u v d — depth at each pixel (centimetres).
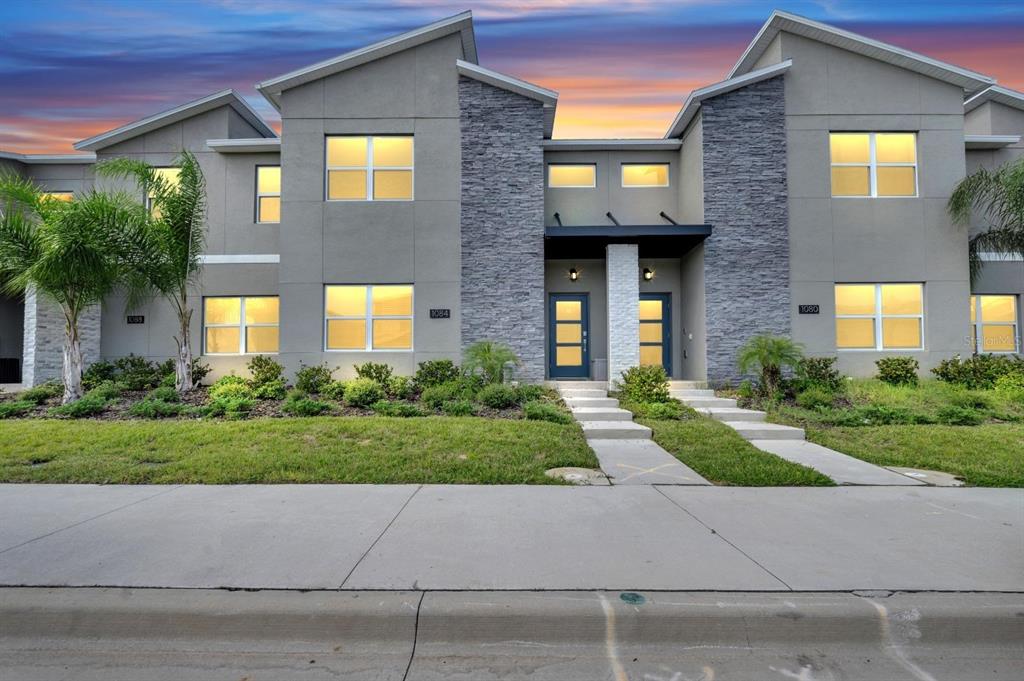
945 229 1354
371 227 1344
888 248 1351
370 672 312
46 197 1140
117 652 332
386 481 661
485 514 533
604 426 959
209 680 305
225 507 554
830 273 1345
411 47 1362
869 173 1376
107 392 1158
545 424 942
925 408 1068
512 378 1305
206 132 1512
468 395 1140
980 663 321
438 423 928
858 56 1372
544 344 1421
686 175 1477
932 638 340
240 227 1478
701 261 1366
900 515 533
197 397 1180
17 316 1786
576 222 1526
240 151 1484
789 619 341
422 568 401
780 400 1183
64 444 798
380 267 1340
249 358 1431
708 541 459
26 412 1041
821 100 1365
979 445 818
